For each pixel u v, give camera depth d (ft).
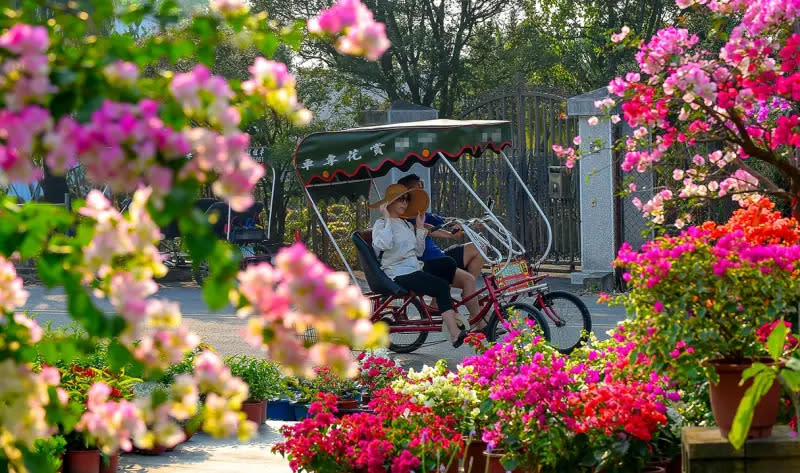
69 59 6.96
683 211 21.53
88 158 6.20
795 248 13.33
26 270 65.82
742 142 17.06
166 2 7.88
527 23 99.45
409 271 33.19
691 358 13.42
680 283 13.73
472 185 62.44
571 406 16.17
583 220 55.16
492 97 61.46
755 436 12.80
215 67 76.02
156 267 7.38
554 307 34.40
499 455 17.13
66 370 20.16
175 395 7.89
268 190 77.15
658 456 16.43
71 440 19.40
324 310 6.46
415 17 91.35
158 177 6.24
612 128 54.03
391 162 34.99
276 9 85.92
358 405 26.05
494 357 19.27
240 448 22.97
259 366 26.76
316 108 90.27
